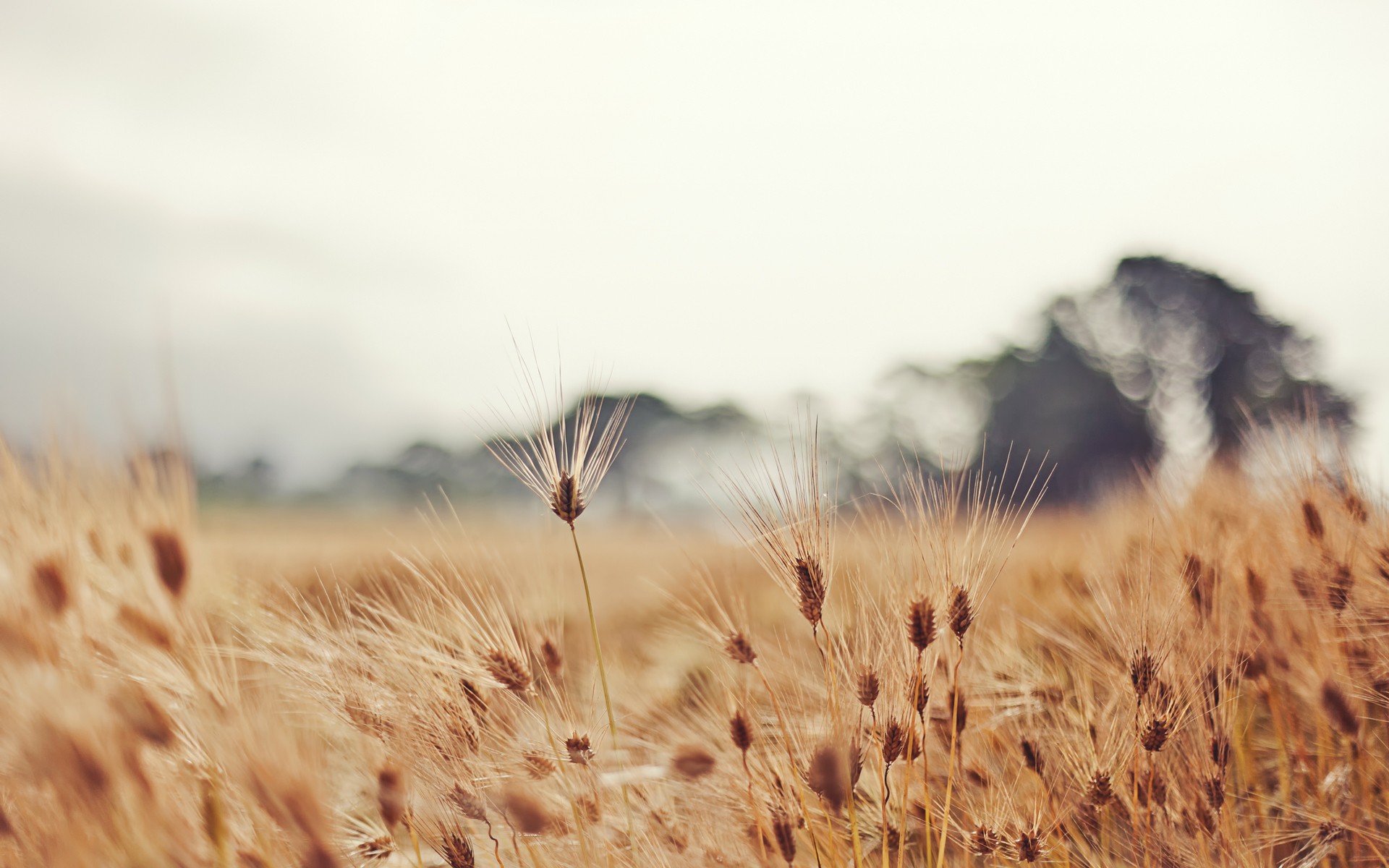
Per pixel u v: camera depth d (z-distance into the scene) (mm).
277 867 1337
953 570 1400
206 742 1333
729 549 1468
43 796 1337
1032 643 1742
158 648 1361
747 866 1436
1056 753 1515
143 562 1365
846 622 1439
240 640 1422
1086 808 1485
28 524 1354
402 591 1436
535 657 1444
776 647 1545
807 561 1382
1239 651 1531
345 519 8430
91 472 1371
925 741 1388
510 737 1418
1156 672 1447
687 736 1525
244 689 1365
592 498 1419
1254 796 1527
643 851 1434
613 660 1828
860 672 1390
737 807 1463
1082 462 22906
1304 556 1593
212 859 1335
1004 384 24609
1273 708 1573
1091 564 1858
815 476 1390
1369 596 1547
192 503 1384
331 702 1390
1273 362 23047
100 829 1300
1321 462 1623
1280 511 1653
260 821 1343
